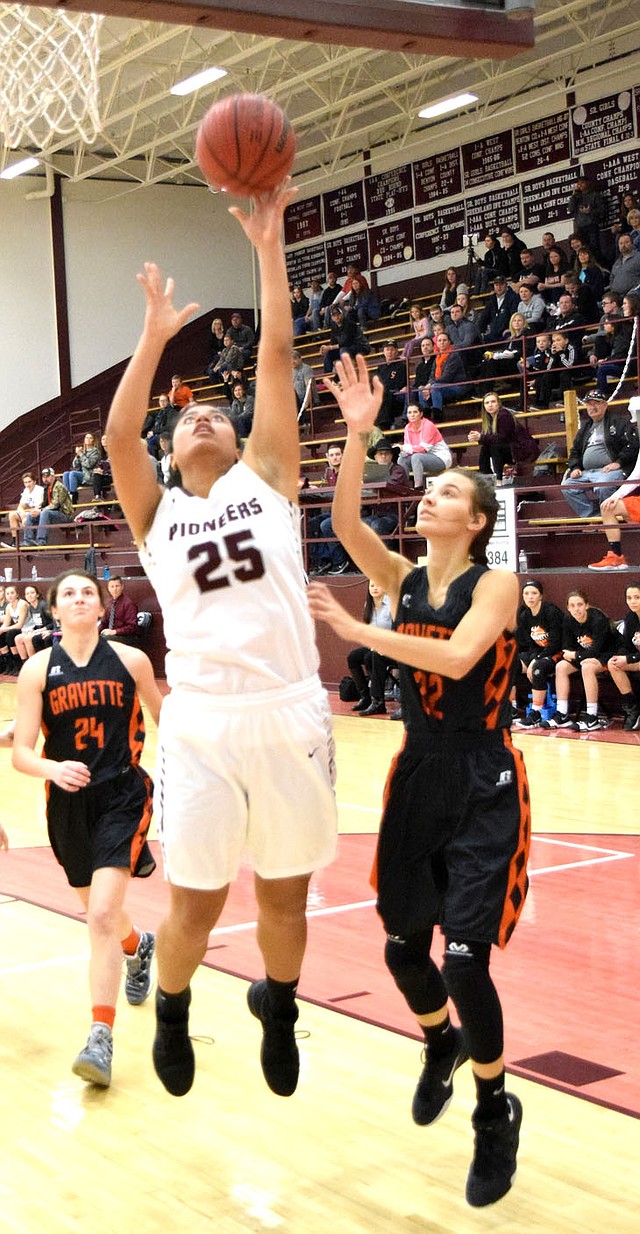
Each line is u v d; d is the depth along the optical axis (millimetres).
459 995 2887
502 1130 2949
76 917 5758
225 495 2928
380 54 18906
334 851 3033
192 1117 3543
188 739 2904
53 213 23391
